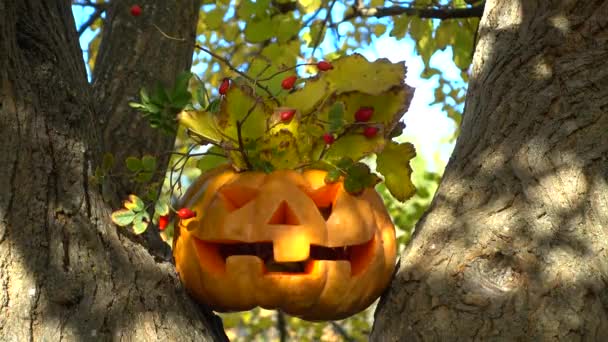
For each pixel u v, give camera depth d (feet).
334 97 4.56
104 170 4.42
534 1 5.07
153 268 4.47
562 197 4.47
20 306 4.11
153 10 5.67
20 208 4.25
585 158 4.55
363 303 4.53
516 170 4.57
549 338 4.16
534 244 4.36
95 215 4.40
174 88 4.51
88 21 7.77
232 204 4.48
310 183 4.47
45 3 4.80
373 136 4.53
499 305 4.24
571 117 4.65
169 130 4.54
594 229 4.40
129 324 4.23
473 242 4.43
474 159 4.70
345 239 4.39
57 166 4.38
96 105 5.32
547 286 4.26
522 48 4.93
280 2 7.38
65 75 4.61
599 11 4.90
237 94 4.41
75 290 4.20
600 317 4.22
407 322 4.35
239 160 4.51
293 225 4.34
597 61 4.78
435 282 4.39
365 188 4.51
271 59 6.68
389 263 4.57
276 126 4.43
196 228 4.45
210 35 8.75
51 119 4.44
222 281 4.39
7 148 4.30
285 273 4.42
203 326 4.45
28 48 4.57
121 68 5.47
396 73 4.64
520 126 4.69
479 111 4.90
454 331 4.24
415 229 4.73
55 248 4.25
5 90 4.36
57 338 4.09
